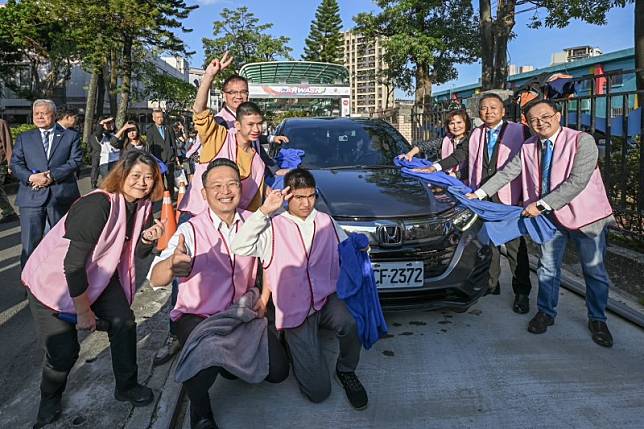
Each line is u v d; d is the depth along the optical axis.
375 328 2.90
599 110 6.85
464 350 3.43
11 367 3.30
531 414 2.69
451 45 17.38
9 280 5.05
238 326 2.65
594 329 3.54
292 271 2.78
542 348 3.45
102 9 18.31
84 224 2.41
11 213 7.27
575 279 4.83
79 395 2.87
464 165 4.59
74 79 46.03
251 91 12.12
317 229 2.90
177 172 8.59
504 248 4.50
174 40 22.03
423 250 3.42
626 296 4.40
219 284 2.72
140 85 40.00
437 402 2.82
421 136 9.77
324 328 2.96
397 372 3.15
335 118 5.93
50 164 4.47
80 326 2.47
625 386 2.94
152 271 2.60
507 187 4.01
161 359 3.21
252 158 3.48
